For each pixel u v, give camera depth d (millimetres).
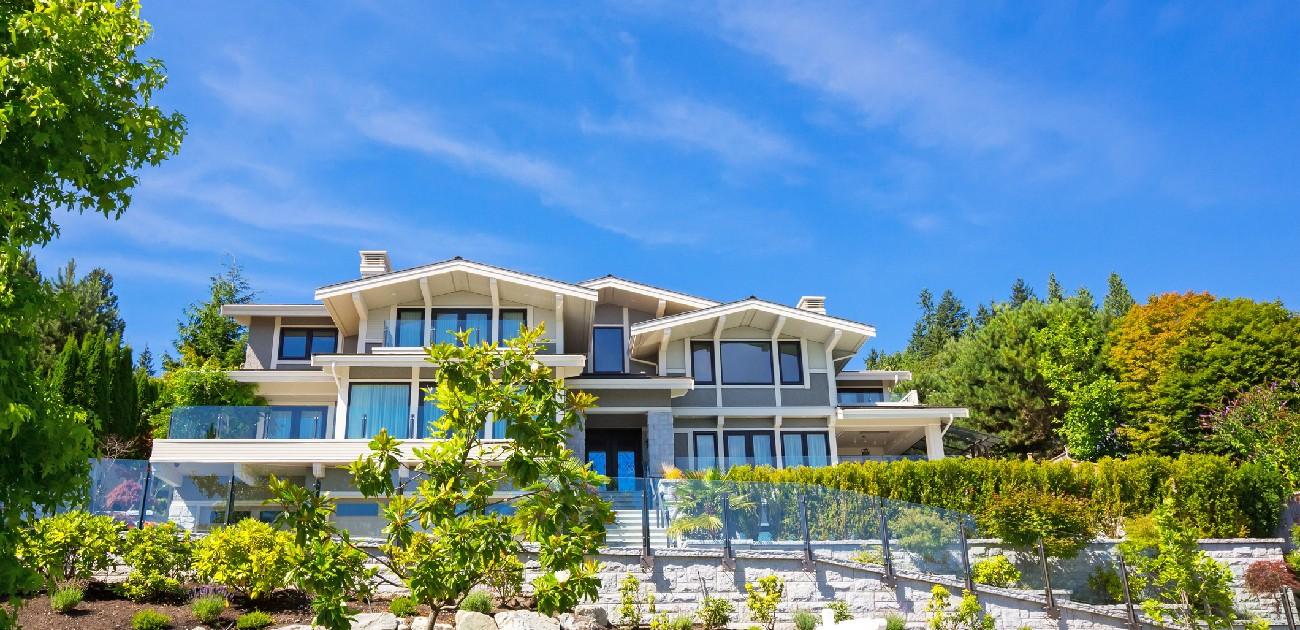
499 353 10438
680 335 32719
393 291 30547
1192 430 34688
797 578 19641
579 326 33375
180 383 31578
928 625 19594
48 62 8484
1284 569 21906
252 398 31484
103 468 19688
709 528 20172
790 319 32781
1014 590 20406
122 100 9406
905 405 33406
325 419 31281
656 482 20562
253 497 20141
